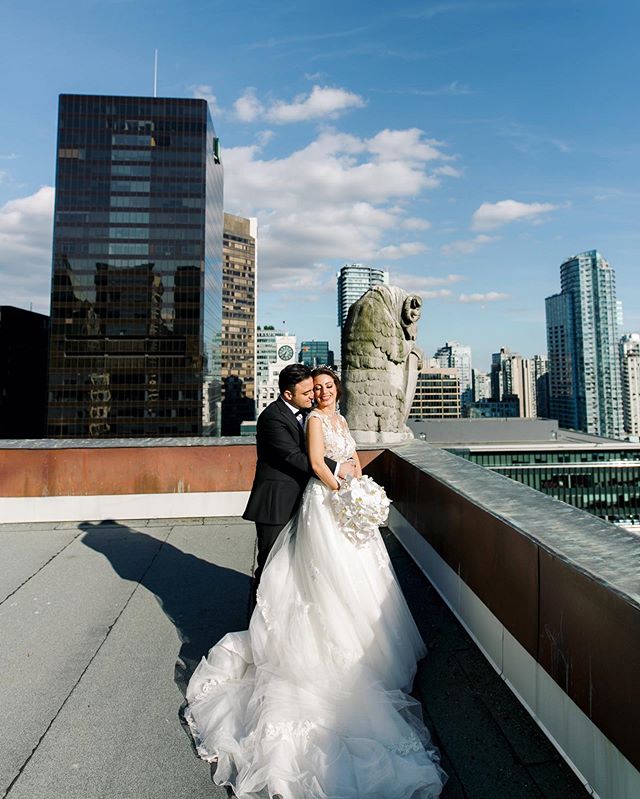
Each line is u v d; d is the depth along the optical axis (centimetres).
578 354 16688
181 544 488
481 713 234
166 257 8100
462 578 313
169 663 286
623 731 158
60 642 308
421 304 759
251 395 15700
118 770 207
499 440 4588
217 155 9525
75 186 8006
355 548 268
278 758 199
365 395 704
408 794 185
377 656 247
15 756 213
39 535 518
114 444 573
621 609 158
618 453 4284
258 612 266
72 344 7925
